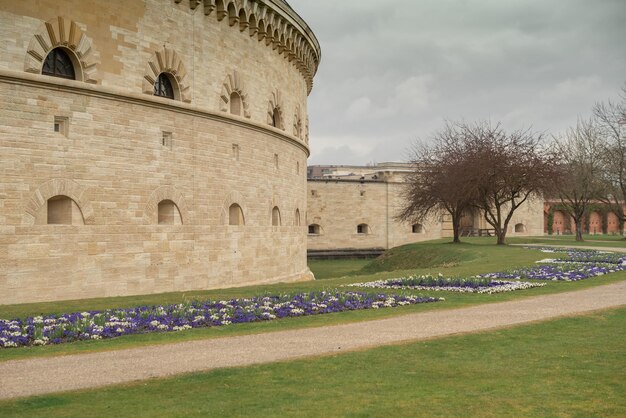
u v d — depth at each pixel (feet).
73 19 100.83
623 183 264.93
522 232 351.87
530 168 218.18
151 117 111.96
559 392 41.50
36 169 95.91
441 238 320.09
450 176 228.63
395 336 59.36
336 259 306.76
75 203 100.58
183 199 118.32
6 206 92.73
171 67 116.98
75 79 102.58
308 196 305.94
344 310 74.79
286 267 160.97
